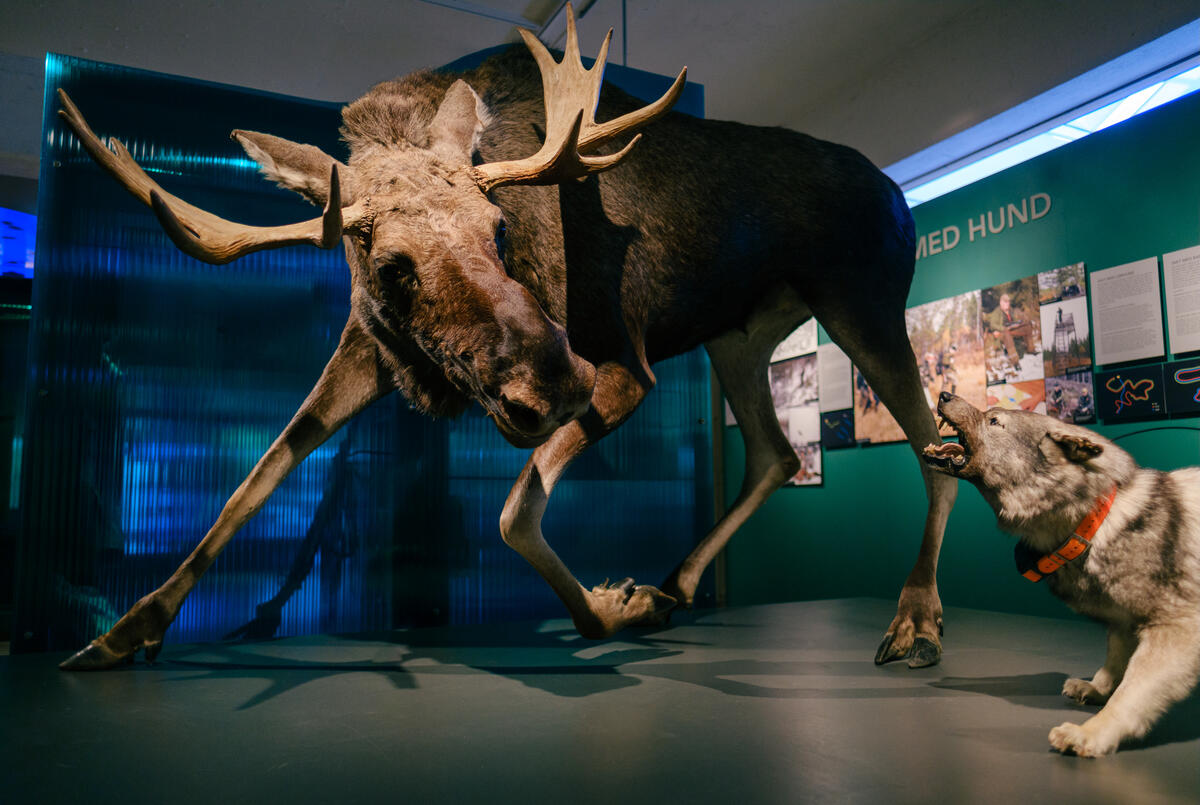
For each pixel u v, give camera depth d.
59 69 3.44
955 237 4.82
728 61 5.02
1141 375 3.80
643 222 3.03
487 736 1.87
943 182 5.17
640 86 4.66
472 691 2.37
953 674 2.56
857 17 4.57
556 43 4.73
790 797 1.44
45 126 3.39
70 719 2.08
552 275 2.76
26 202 5.87
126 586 3.40
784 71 5.16
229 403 3.64
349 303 3.91
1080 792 1.46
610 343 2.85
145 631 2.84
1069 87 3.98
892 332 3.44
